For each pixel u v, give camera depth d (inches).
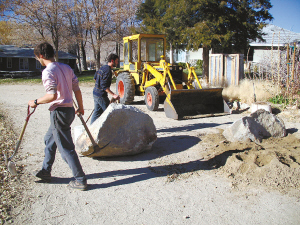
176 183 144.8
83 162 175.0
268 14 631.2
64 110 126.5
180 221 110.3
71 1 1056.2
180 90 305.1
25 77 1171.3
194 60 1232.8
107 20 1055.0
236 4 618.2
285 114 303.4
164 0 660.7
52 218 112.1
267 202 124.3
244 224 107.8
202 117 309.9
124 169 163.6
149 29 713.0
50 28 1023.0
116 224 108.6
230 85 462.9
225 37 569.0
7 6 951.0
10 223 107.8
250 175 148.6
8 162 130.4
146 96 364.5
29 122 289.4
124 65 435.8
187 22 623.8
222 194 132.5
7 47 1349.7
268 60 417.7
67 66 132.8
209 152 188.7
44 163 139.9
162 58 383.2
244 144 193.6
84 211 117.6
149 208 120.1
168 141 219.3
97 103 207.6
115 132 173.8
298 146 190.7
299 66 344.2
